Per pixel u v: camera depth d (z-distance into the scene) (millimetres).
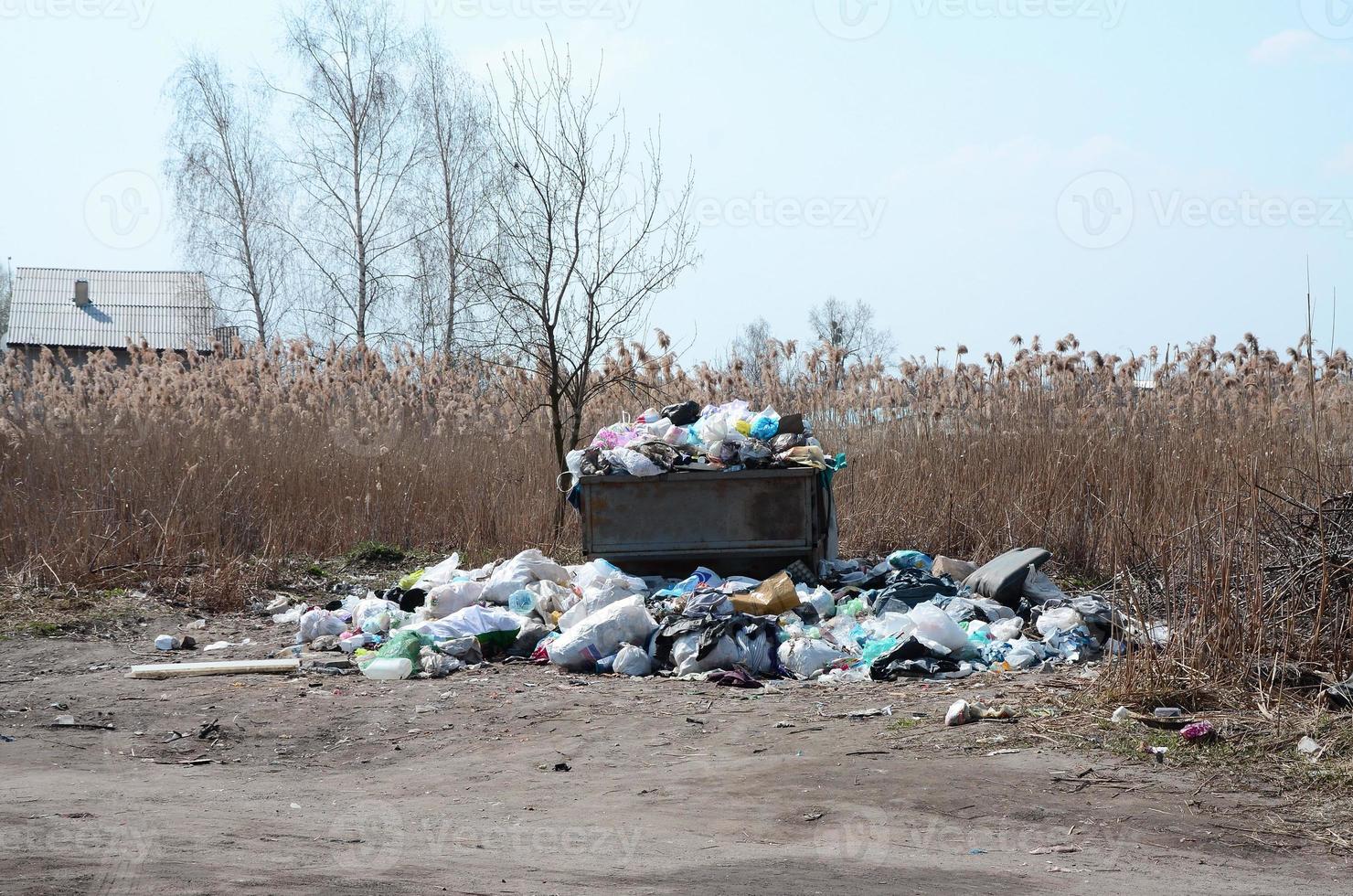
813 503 10875
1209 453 12312
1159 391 15367
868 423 15188
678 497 10883
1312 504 9383
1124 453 12711
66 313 46250
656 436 11484
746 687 8430
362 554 13820
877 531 13188
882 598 10188
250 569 12664
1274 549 8258
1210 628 7457
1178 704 7055
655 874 4582
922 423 14680
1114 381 15383
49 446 13953
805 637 9102
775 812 5504
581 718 7508
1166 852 5000
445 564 11500
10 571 11984
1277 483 10227
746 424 11398
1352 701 6766
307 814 5555
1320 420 12883
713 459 11055
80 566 11859
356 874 4457
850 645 9242
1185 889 4562
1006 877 4629
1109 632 9250
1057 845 5055
